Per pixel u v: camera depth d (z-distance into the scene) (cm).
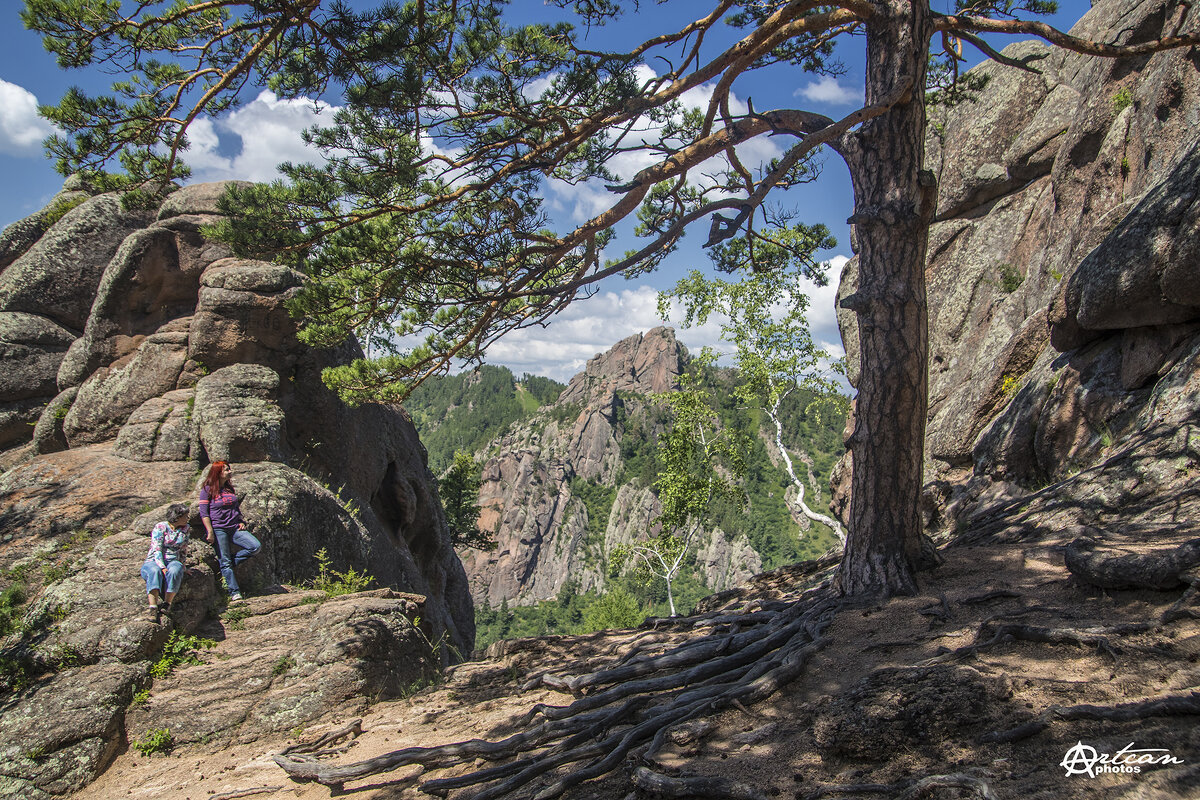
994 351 1526
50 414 1495
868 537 634
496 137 718
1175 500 620
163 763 671
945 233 1797
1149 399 835
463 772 530
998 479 1109
